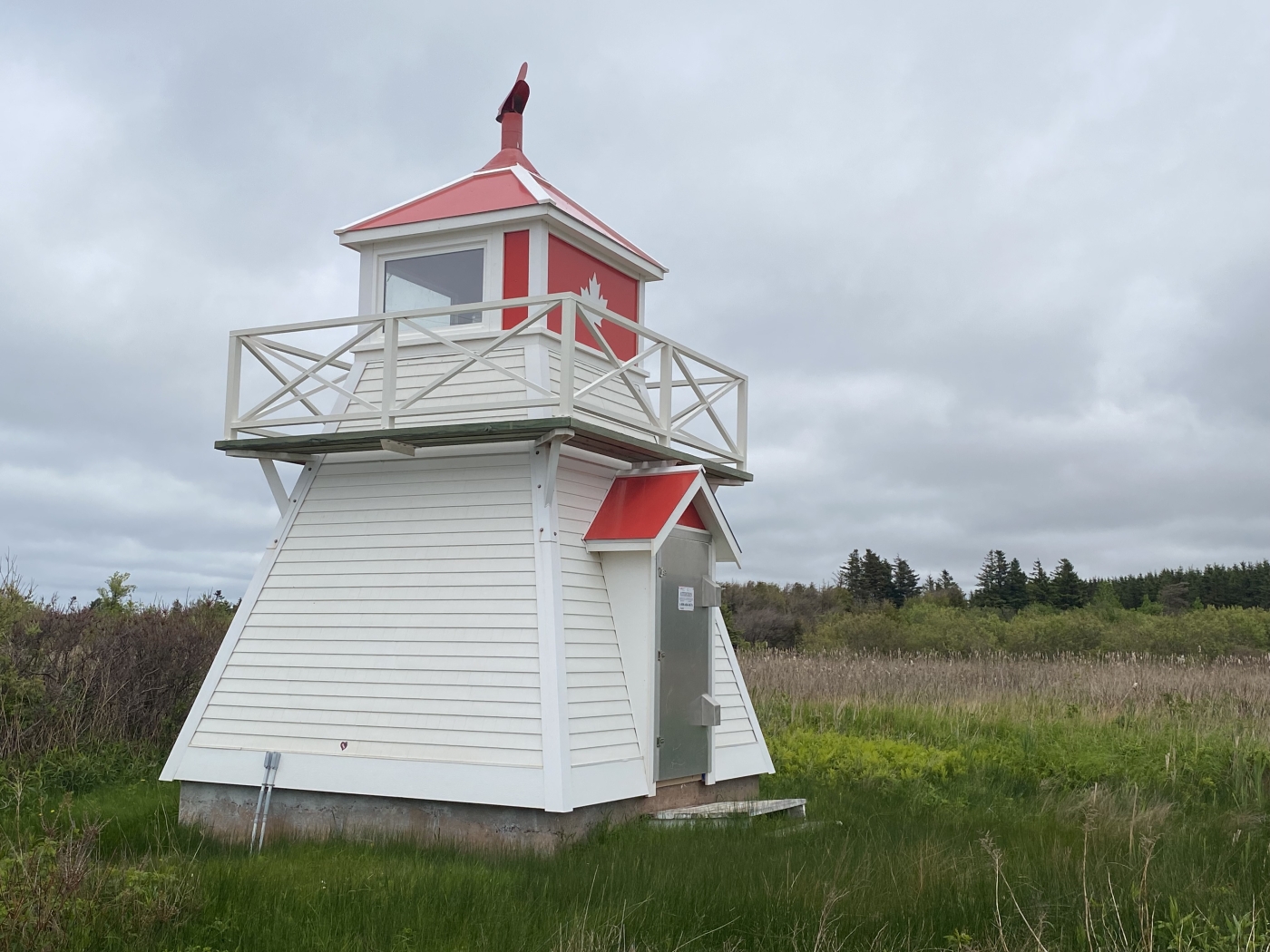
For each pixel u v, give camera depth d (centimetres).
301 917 788
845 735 1748
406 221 1289
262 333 1227
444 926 772
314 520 1230
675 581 1218
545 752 1032
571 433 1085
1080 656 3256
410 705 1105
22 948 703
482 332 1244
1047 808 1279
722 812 1120
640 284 1430
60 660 1662
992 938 750
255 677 1183
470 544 1142
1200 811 1316
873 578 7162
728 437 1382
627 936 758
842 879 870
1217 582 7275
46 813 1174
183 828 1142
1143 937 729
